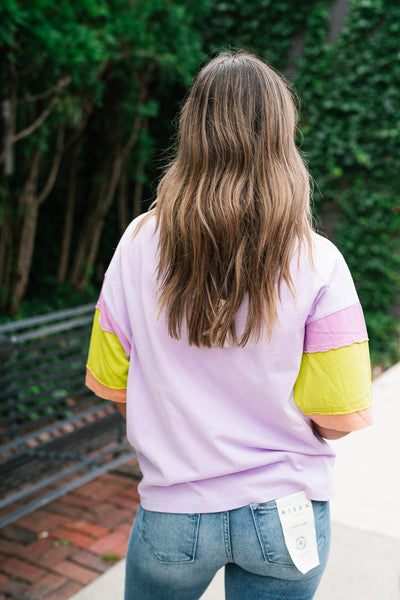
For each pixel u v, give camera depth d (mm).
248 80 907
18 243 5383
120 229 6930
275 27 6391
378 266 6324
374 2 5805
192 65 5793
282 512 986
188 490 1009
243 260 892
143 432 1043
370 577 2086
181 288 931
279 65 6492
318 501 1041
